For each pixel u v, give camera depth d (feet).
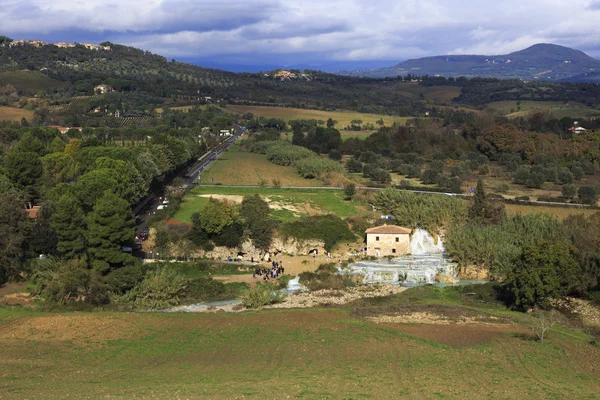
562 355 236.22
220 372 207.21
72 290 315.17
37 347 239.09
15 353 231.09
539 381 201.67
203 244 412.36
